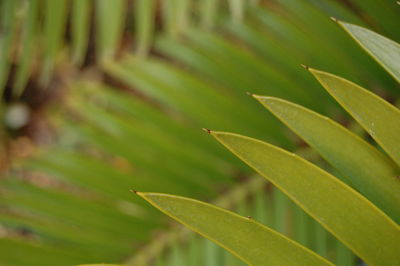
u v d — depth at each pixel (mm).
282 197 545
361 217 333
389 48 339
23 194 589
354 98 334
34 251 563
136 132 609
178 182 593
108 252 583
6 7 618
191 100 605
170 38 636
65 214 588
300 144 576
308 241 517
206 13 613
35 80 1317
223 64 614
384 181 345
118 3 612
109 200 624
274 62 610
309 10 589
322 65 583
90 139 611
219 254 553
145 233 587
